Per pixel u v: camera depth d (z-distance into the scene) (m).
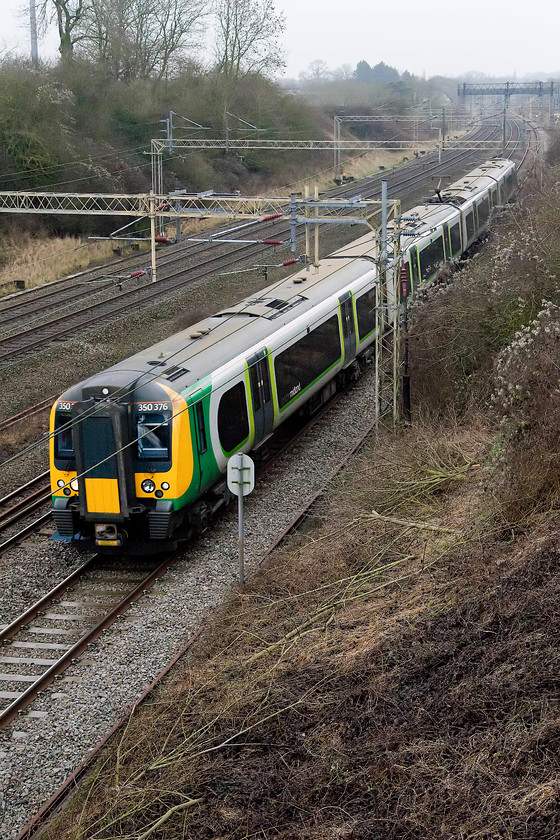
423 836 6.96
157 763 8.84
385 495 14.77
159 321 28.81
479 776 7.33
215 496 15.46
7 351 25.14
